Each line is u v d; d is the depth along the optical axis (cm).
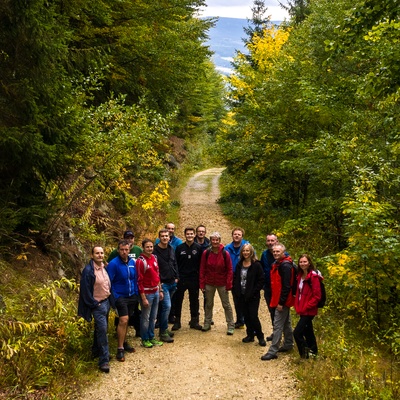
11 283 662
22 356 546
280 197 1617
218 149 1777
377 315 798
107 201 1321
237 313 827
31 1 647
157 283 720
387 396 545
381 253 728
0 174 702
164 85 1609
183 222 1744
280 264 688
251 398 563
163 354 693
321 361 649
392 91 730
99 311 627
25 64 680
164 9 1405
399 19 699
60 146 724
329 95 1084
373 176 832
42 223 800
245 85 1838
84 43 1252
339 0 1249
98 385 580
